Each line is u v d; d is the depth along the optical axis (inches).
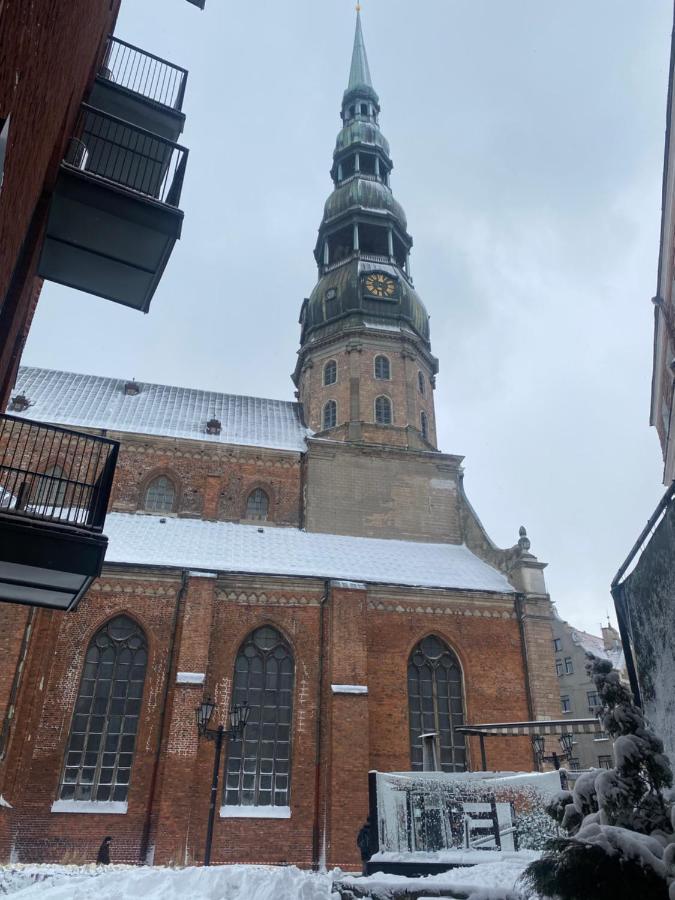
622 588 316.2
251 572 1207.6
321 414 1696.6
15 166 248.4
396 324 1770.4
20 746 986.7
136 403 1689.2
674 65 680.4
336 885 377.1
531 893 205.8
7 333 453.1
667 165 749.3
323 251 1961.1
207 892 489.4
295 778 1085.1
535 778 515.5
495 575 1400.1
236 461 1571.1
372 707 1172.5
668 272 888.9
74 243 529.3
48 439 1450.5
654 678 270.1
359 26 2536.9
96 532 466.6
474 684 1230.9
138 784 1027.9
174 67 664.4
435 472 1595.7
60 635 1099.3
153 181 635.5
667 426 1089.4
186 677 1074.7
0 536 446.3
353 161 2098.9
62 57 321.1
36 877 588.4
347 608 1197.7
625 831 191.6
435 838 503.8
